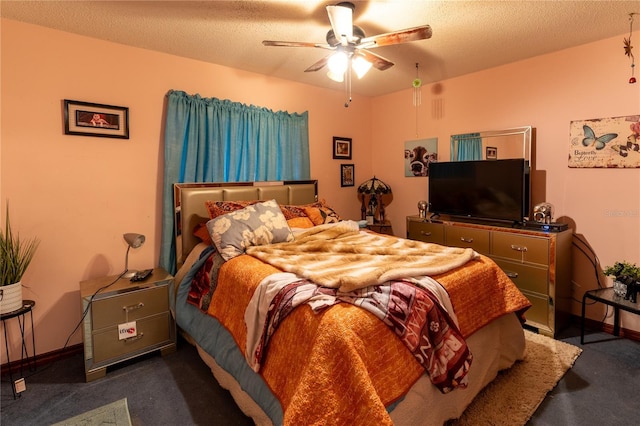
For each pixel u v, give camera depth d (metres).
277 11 2.23
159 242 3.01
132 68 2.79
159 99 2.94
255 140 3.48
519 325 2.32
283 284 1.79
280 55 3.02
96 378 2.29
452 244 3.41
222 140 3.23
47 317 2.51
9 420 1.91
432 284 1.80
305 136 3.90
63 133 2.52
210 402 2.04
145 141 2.89
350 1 2.12
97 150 2.67
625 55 2.67
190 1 2.10
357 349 1.42
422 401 1.60
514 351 2.28
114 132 2.72
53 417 1.93
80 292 2.52
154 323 2.54
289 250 2.42
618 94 2.72
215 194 3.13
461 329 1.86
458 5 2.18
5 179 2.33
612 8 2.24
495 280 2.20
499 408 1.90
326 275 1.79
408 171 4.32
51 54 2.45
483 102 3.54
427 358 1.60
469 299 1.97
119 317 2.39
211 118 3.15
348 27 1.98
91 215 2.67
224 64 3.25
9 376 2.33
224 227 2.52
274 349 1.66
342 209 4.43
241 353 1.90
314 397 1.36
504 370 2.25
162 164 2.99
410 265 1.99
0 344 2.36
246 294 1.98
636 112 2.65
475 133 3.60
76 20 2.34
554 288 2.74
